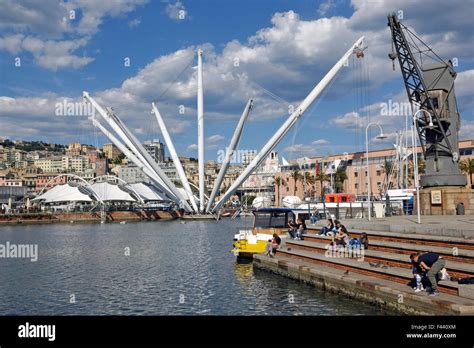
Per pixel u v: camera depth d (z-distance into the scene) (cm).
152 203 16962
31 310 1866
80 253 4000
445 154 3875
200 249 4256
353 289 1750
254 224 3375
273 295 1970
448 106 3878
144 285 2370
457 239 1686
